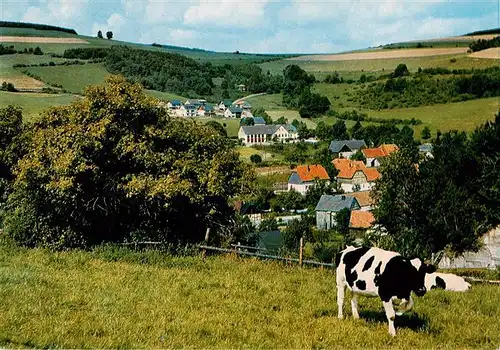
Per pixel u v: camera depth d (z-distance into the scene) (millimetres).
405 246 29453
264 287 16281
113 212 24391
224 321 12703
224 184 25297
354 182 111062
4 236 24516
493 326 12859
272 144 147250
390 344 11367
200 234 25297
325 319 12945
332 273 19219
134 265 19734
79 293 14844
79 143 22719
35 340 10844
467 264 33312
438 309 14484
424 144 126188
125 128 24000
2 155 33219
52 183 22578
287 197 92688
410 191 34094
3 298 13930
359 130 150250
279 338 11609
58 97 139250
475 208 32562
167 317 12938
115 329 11820
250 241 28484
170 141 25234
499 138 35219
